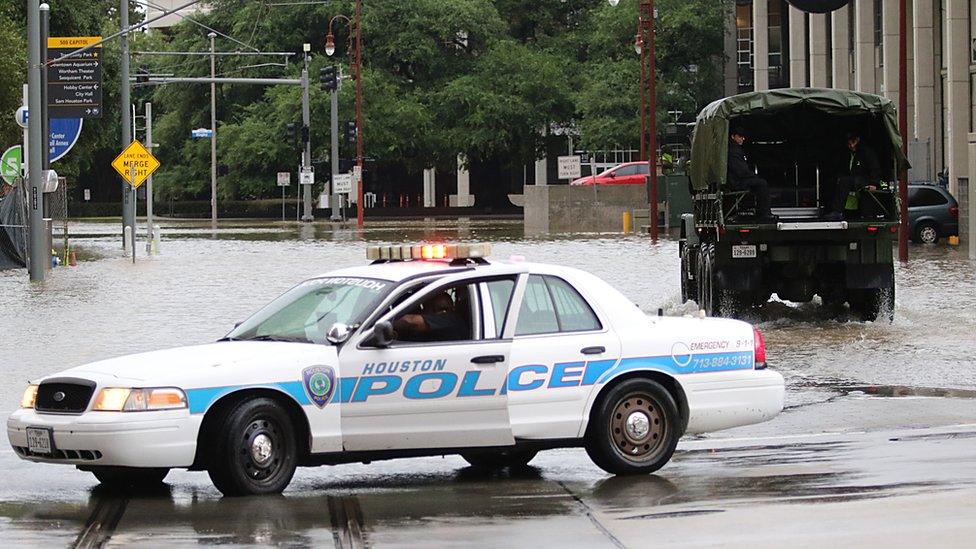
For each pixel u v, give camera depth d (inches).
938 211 2329.0
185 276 1774.1
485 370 560.7
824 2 1833.2
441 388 556.1
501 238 2701.8
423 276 569.9
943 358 965.8
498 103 4653.1
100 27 2979.8
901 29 1860.2
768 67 4291.3
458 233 3009.4
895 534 456.1
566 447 585.9
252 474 539.8
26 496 558.3
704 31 4475.9
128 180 2193.7
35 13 1788.9
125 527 492.4
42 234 1752.0
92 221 4665.4
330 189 4734.3
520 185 5418.3
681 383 589.0
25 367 958.4
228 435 532.7
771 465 604.1
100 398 523.2
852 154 1237.1
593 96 4416.8
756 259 1183.6
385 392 551.2
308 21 4781.0
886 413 748.6
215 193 4301.2
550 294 581.3
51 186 1866.4
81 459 524.1
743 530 471.2
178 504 534.9
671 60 4559.5
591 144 4448.8
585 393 574.2
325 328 564.1
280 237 2942.9
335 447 546.3
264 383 535.8
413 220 4207.7
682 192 2851.9
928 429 696.4
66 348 1059.9
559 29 5177.2
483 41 4909.0
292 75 4653.1
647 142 4389.8
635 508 516.1
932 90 2918.3
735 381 597.6
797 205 1314.0
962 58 2669.8
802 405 780.0
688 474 587.8
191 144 4896.7
